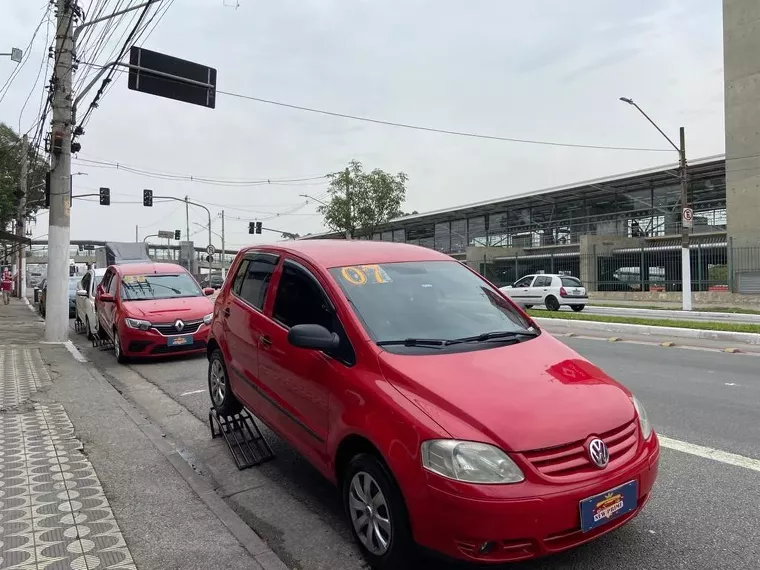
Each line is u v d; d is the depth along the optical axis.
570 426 2.95
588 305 27.86
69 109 12.77
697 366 9.34
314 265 4.24
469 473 2.74
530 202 44.38
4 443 5.23
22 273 36.38
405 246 4.94
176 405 7.09
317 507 4.15
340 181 33.38
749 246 29.25
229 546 3.39
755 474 4.56
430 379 3.19
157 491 4.19
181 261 41.09
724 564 3.25
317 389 3.73
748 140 30.31
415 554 3.00
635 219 39.41
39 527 3.57
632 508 3.03
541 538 2.74
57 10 12.70
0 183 25.08
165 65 13.15
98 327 11.98
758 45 29.92
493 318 4.20
